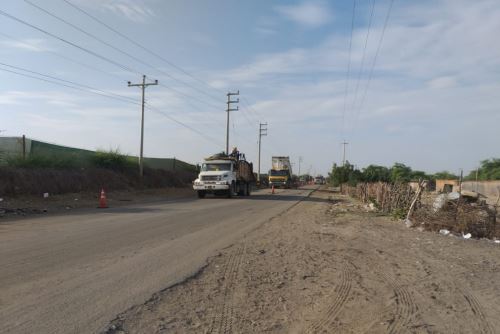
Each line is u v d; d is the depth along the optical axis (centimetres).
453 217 1505
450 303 667
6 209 1827
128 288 679
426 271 873
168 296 653
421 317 598
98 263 841
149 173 4022
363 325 562
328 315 597
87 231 1266
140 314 570
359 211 2334
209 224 1525
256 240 1202
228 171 3275
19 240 1089
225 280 761
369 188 3169
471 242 1301
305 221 1741
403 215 1878
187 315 577
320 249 1093
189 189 4406
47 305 587
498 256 1081
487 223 1473
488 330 557
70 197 2519
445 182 6275
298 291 710
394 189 2253
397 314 607
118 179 3369
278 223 1639
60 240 1096
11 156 2519
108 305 596
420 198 1792
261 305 632
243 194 3756
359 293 704
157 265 841
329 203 3014
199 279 759
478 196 1814
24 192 2320
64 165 2844
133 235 1209
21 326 511
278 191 5256
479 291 741
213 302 637
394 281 787
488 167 7425
